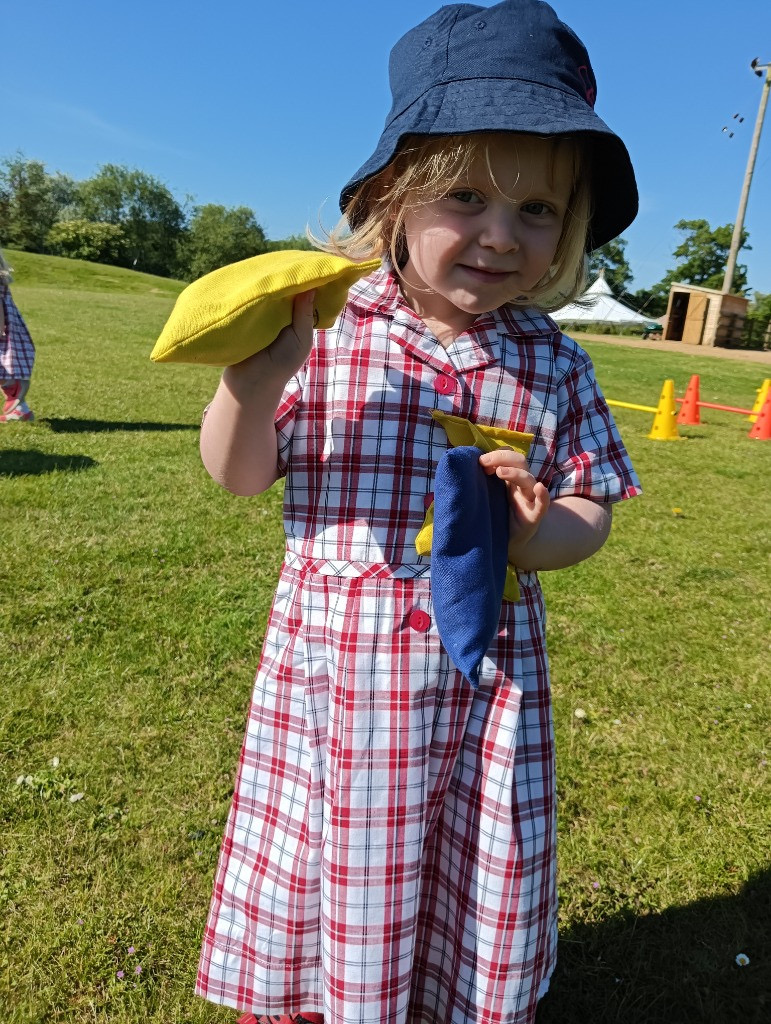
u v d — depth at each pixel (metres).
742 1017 1.79
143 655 3.07
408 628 1.25
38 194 67.56
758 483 6.66
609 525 1.41
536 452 1.34
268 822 1.38
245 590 3.69
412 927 1.26
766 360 23.98
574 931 1.99
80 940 1.86
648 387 14.52
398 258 1.37
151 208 76.75
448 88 1.20
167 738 2.60
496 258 1.21
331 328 1.31
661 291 56.97
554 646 3.39
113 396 8.62
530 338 1.37
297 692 1.33
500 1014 1.30
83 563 3.87
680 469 7.08
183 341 1.02
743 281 55.78
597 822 2.34
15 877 2.03
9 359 6.73
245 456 1.24
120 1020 1.69
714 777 2.56
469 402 1.30
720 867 2.19
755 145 28.72
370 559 1.26
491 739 1.29
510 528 1.26
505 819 1.27
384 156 1.22
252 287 1.04
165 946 1.86
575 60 1.29
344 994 1.23
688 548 4.78
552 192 1.22
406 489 1.27
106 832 2.19
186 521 4.57
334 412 1.29
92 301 22.94
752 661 3.35
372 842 1.22
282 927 1.36
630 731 2.80
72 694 2.78
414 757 1.23
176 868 2.09
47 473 5.31
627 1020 1.77
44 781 2.35
